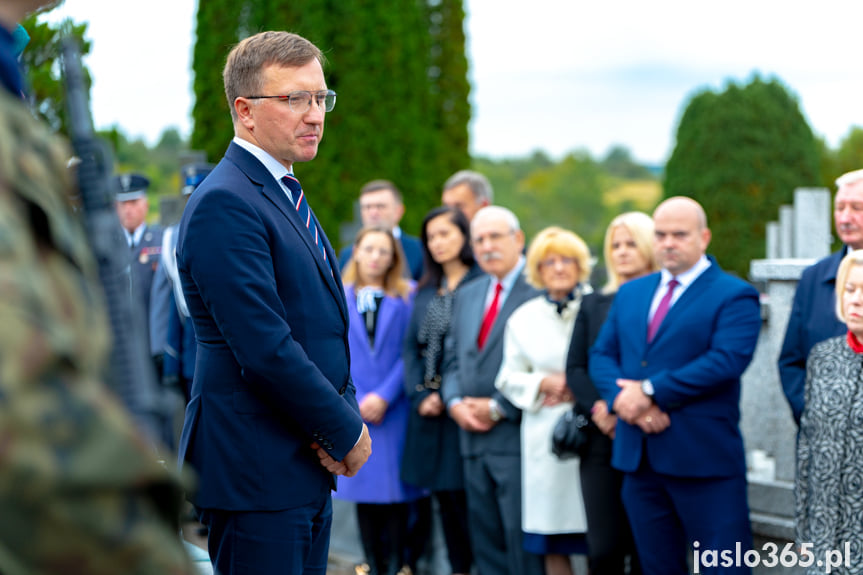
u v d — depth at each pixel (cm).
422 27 1131
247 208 237
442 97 1198
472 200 643
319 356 248
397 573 507
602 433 422
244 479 237
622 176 6456
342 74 1045
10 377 82
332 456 242
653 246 433
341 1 1039
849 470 335
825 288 400
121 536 88
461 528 498
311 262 249
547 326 450
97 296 103
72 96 131
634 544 436
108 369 118
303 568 260
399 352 518
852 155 1870
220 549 246
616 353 419
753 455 479
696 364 383
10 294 84
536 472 440
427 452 489
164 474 93
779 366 414
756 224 1564
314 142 253
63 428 85
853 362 345
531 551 443
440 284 511
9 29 110
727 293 393
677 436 386
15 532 83
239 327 229
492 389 461
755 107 1575
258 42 250
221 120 1038
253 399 239
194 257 234
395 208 655
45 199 95
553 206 5222
